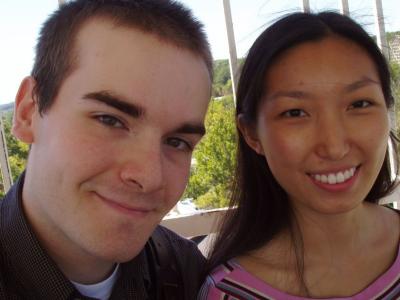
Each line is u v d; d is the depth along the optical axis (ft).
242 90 1.67
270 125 1.49
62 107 1.13
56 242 1.25
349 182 1.44
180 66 1.14
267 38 1.55
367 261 1.61
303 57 1.44
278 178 1.52
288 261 1.61
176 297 1.59
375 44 1.53
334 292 1.53
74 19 1.18
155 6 1.20
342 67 1.41
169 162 1.20
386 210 1.79
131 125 1.11
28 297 1.24
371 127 1.42
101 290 1.38
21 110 1.25
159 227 1.79
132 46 1.10
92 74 1.09
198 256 1.82
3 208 1.33
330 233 1.59
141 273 1.48
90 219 1.15
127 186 1.13
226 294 1.55
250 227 1.72
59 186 1.14
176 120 1.14
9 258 1.26
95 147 1.10
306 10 1.68
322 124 1.39
